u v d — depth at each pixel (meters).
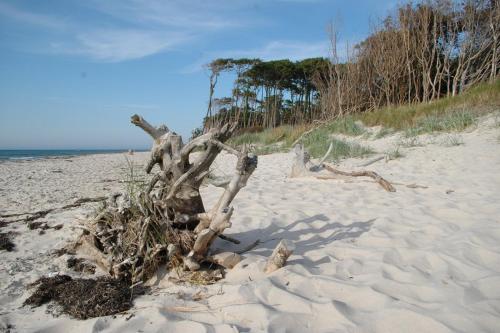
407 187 6.46
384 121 13.84
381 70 17.53
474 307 2.25
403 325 2.11
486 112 11.10
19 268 3.39
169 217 3.46
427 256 3.13
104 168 16.91
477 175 6.92
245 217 4.84
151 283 3.02
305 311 2.34
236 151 3.21
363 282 2.71
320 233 4.14
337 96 19.14
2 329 2.33
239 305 2.41
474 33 15.99
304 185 7.32
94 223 3.53
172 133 3.49
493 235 3.56
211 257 3.17
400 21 17.34
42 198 7.69
